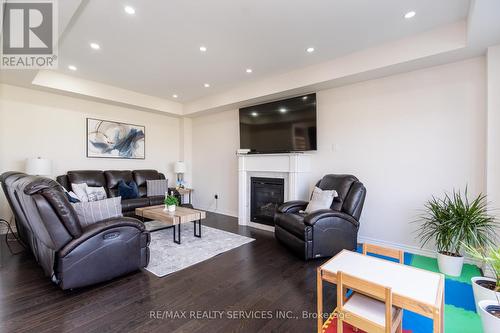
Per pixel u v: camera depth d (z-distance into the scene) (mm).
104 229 2176
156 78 4094
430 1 2160
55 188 1988
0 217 3703
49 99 4148
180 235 3607
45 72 3777
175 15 2340
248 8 2246
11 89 3785
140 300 1990
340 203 3119
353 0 2145
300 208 3486
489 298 1658
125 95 4707
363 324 1293
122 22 2447
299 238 2834
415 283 1341
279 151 4227
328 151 3811
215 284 2262
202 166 5895
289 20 2439
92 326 1672
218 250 3107
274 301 1992
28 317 1756
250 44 2930
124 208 4059
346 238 2910
